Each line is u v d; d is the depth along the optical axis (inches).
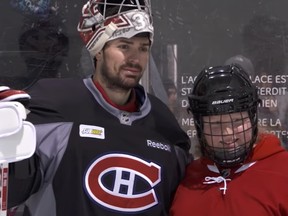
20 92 73.5
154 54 116.0
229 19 115.6
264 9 115.3
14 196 81.0
